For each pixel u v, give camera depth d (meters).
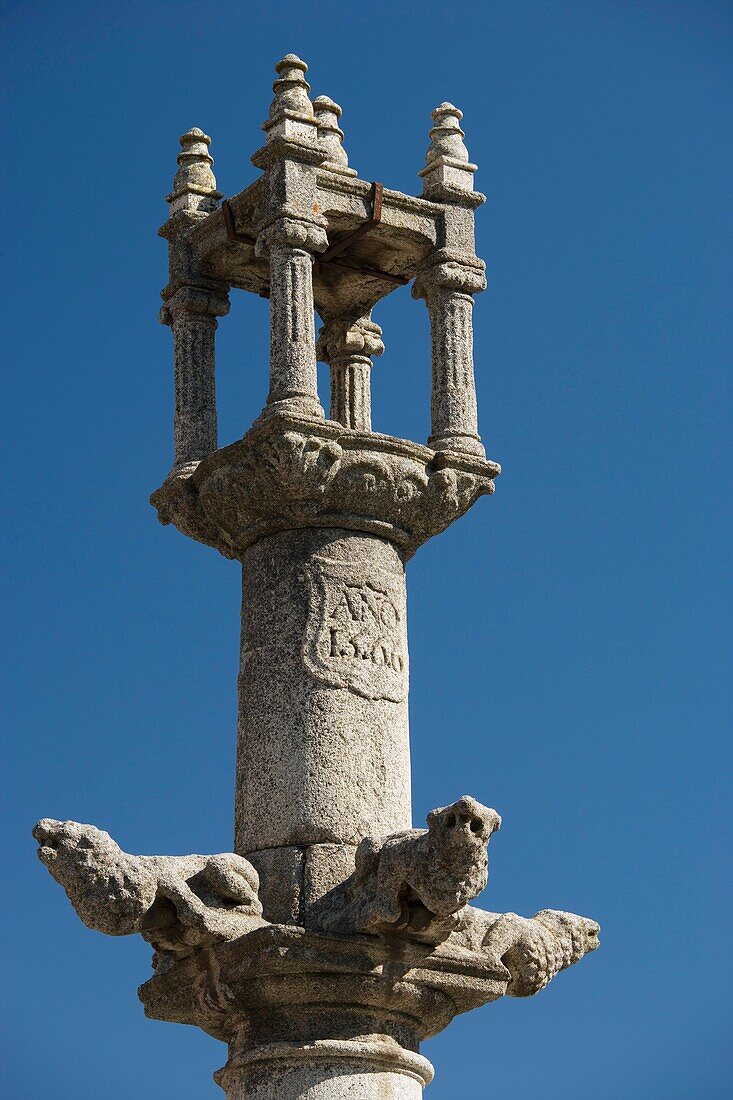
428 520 15.58
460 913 14.15
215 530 15.84
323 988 14.25
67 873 14.02
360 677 15.04
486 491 15.73
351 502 15.28
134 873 14.09
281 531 15.37
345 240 16.11
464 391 15.93
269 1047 14.27
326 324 17.23
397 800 14.95
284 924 14.34
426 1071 14.62
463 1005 14.91
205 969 14.54
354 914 14.19
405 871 13.73
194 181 16.66
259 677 15.12
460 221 16.27
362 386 17.14
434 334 16.14
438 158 16.34
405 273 16.61
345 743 14.85
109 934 14.21
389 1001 14.40
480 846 13.49
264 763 14.92
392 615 15.34
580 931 15.52
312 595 15.15
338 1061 14.23
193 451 16.16
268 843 14.73
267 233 15.46
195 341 16.42
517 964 15.10
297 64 15.80
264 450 15.02
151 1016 15.10
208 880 14.45
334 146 16.66
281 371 15.15
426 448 15.46
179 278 16.47
